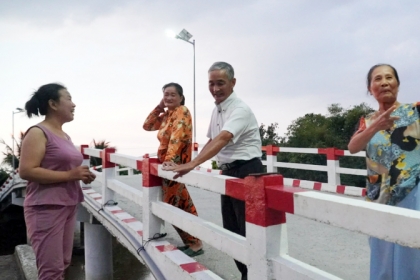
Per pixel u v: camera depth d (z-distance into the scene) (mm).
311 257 3387
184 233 3348
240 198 2027
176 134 3090
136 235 3494
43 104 2756
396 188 1879
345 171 6910
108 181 4586
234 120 2508
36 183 2658
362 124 2137
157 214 3109
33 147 2557
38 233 2646
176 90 3369
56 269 2686
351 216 1384
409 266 1759
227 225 2971
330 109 16234
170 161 2807
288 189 1729
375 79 2020
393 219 1230
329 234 4156
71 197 2803
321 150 7344
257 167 2734
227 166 2783
